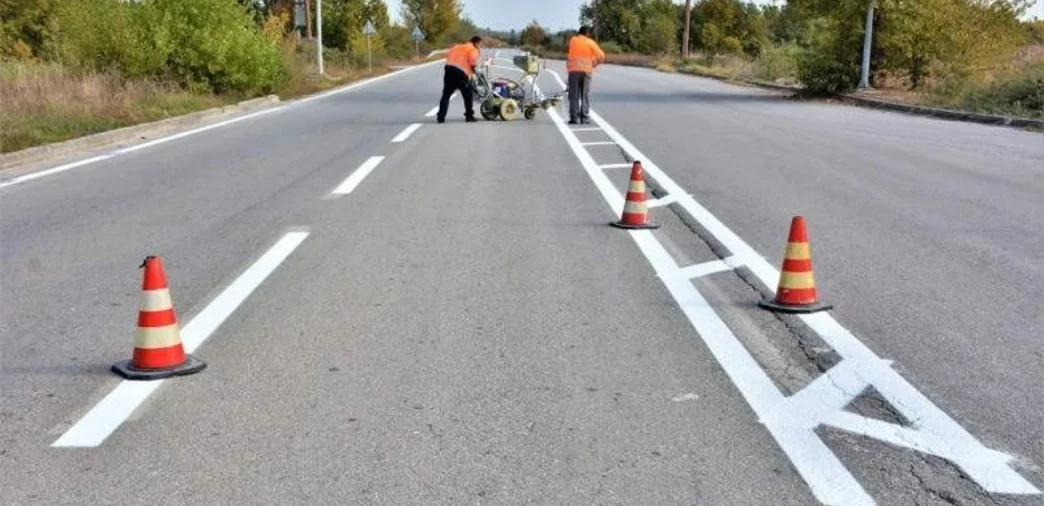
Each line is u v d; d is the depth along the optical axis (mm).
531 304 6238
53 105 17375
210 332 5664
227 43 24781
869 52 27734
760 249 7867
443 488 3707
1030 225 8898
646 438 4164
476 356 5227
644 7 89000
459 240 8188
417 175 11930
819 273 7074
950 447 4070
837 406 4523
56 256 7707
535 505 3570
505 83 20516
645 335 5598
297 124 19281
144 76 23594
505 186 11109
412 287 6660
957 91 24484
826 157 13859
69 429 4281
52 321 5949
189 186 11242
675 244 8062
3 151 13766
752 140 16156
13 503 3602
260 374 4965
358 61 51625
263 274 7043
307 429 4266
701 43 76688
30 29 36156
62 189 11148
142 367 4941
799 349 5348
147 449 4070
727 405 4535
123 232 8625
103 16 23234
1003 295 6488
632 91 32062
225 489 3705
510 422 4336
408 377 4910
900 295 6480
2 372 5023
